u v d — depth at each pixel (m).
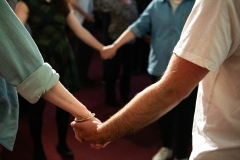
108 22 2.92
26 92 0.89
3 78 0.94
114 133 1.03
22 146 2.52
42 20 2.00
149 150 2.51
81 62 3.55
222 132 0.94
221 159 0.95
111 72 3.05
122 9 2.77
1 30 0.84
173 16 2.00
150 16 2.13
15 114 1.02
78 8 2.92
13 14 0.85
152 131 2.79
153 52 2.12
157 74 2.10
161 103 0.89
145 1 3.27
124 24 2.79
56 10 2.04
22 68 0.87
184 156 2.20
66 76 2.10
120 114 1.00
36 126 2.17
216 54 0.80
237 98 0.90
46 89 0.91
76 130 1.17
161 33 2.05
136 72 4.06
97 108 3.16
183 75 0.83
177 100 0.88
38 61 0.89
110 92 3.16
